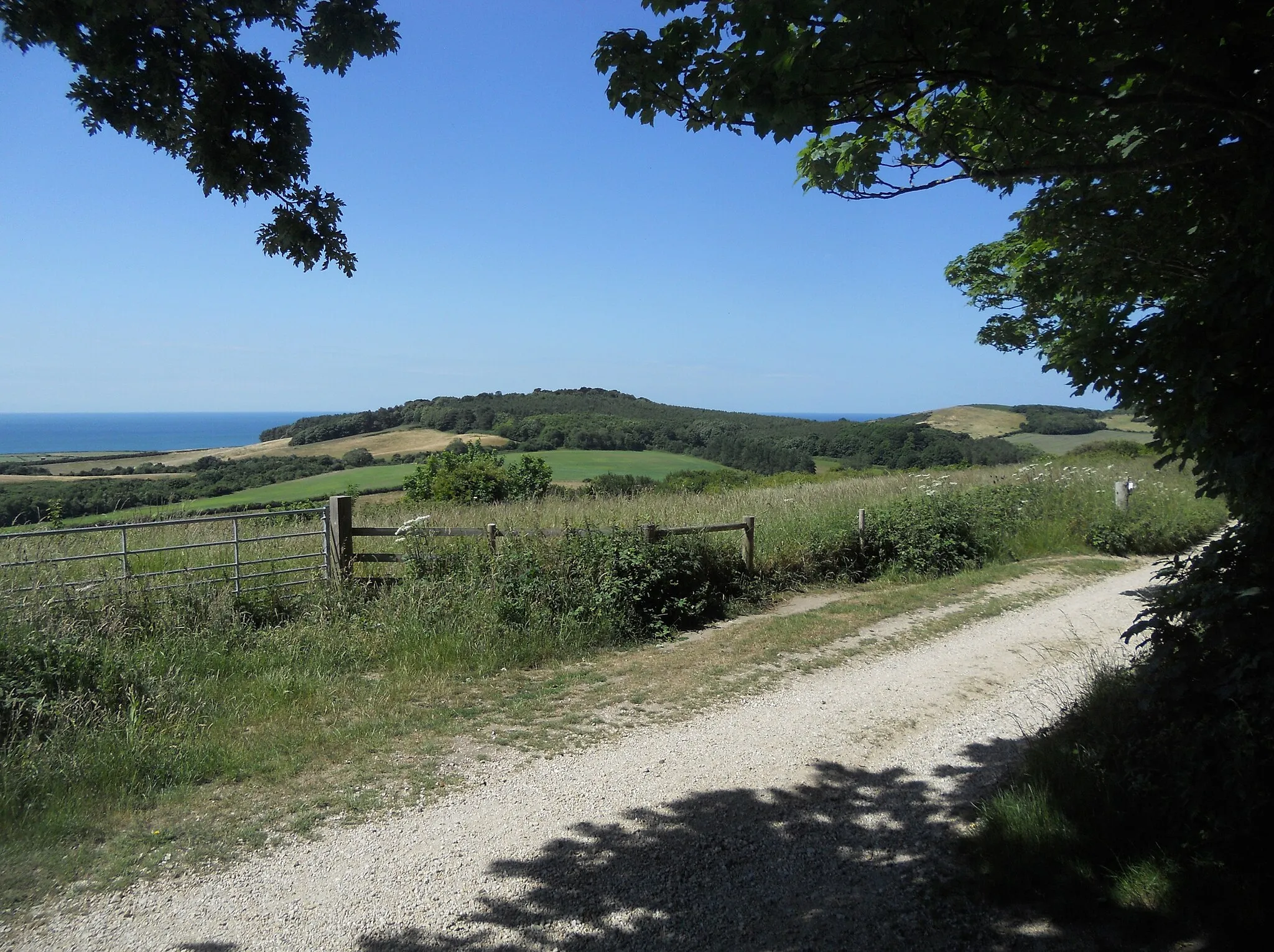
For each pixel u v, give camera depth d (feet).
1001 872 12.59
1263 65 11.65
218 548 35.17
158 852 14.12
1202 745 11.76
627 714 21.49
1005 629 29.76
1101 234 16.74
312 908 12.37
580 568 30.94
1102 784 13.61
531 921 12.01
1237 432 11.52
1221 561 12.26
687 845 14.35
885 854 13.88
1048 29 11.94
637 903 12.50
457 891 12.86
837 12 11.68
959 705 21.76
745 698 22.67
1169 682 12.46
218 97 15.46
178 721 19.77
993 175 14.97
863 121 14.07
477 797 16.47
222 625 26.22
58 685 19.42
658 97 14.17
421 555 31.55
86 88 15.34
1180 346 11.66
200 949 11.33
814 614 32.96
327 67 16.12
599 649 28.19
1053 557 44.86
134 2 14.30
